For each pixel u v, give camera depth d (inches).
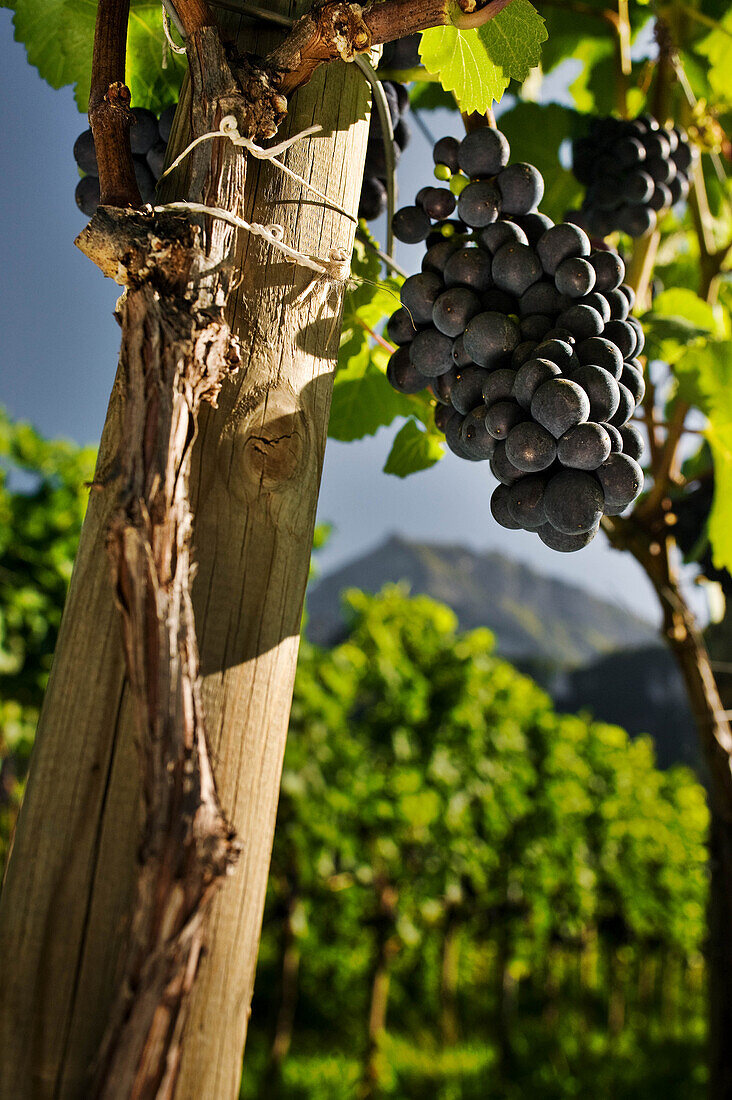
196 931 28.7
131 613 30.2
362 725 383.6
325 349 40.2
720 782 96.0
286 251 37.9
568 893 492.4
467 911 443.2
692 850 585.9
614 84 108.2
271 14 41.0
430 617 413.1
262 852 34.4
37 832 32.5
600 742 524.7
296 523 37.4
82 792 32.6
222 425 36.5
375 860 372.2
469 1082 402.6
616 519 97.8
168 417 32.0
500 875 446.0
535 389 41.1
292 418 37.8
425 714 385.1
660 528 98.0
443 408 53.2
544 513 41.9
